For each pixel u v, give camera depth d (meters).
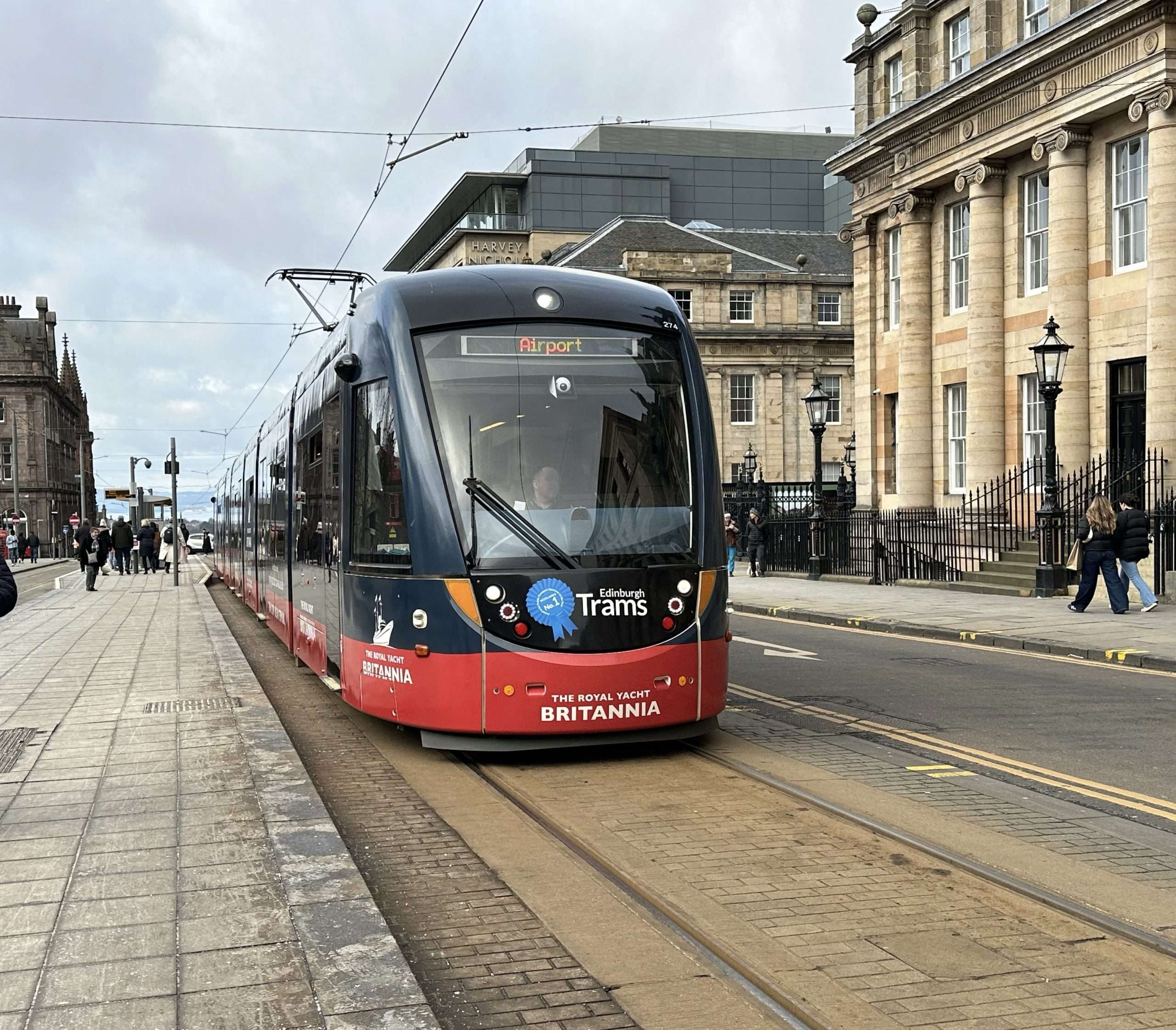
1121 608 18.75
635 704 8.30
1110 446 25.50
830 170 35.09
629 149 84.94
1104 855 6.23
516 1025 4.23
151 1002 4.03
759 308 61.97
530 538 8.34
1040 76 26.25
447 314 8.81
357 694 9.46
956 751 8.92
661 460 8.77
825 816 7.04
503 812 7.31
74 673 13.34
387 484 8.91
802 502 44.97
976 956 4.83
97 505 132.38
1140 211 24.84
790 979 4.59
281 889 5.24
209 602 26.58
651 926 5.24
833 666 14.14
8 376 93.69
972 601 22.11
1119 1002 4.37
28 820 6.55
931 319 31.70
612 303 9.09
